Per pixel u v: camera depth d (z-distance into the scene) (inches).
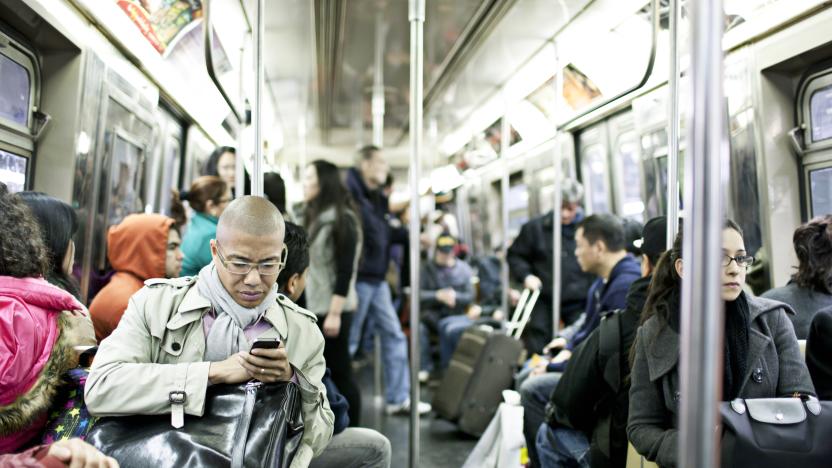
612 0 143.6
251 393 60.6
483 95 273.9
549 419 110.4
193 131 189.9
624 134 186.7
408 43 227.6
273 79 269.6
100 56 120.0
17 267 63.4
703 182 38.7
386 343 204.8
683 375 40.4
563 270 199.3
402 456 169.5
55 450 52.6
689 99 39.9
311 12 181.6
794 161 120.8
